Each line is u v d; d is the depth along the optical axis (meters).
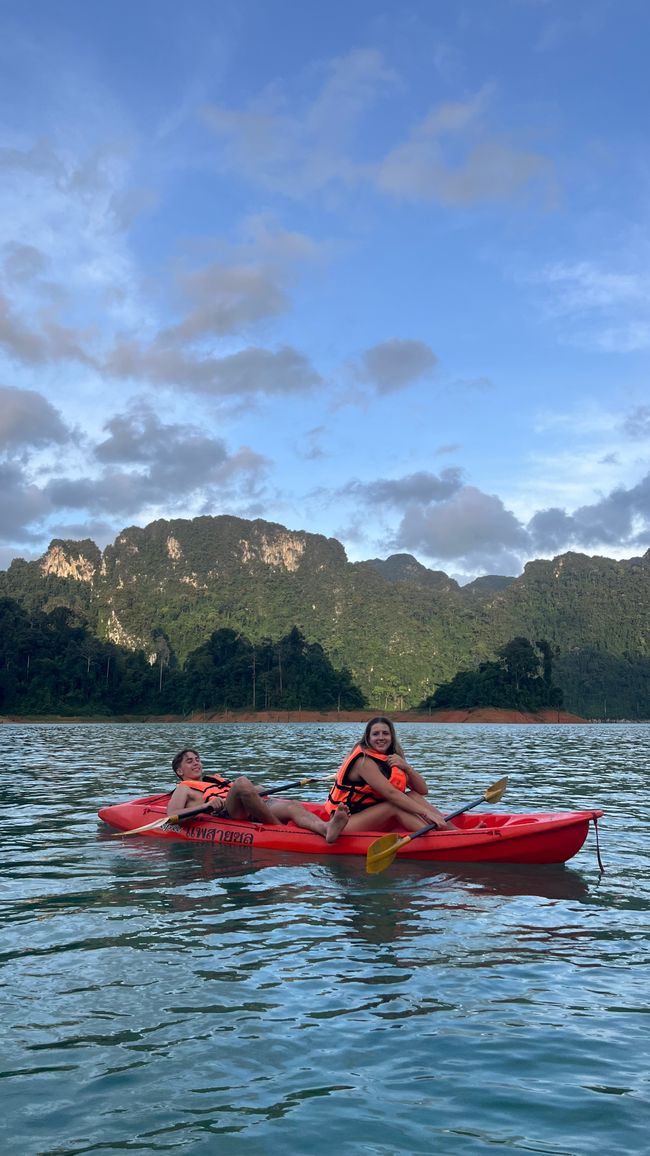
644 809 11.16
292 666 127.50
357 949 4.72
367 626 180.88
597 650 190.00
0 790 13.75
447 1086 3.05
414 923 5.31
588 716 173.62
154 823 8.45
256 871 6.97
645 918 5.46
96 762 21.75
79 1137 2.66
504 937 5.00
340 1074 3.14
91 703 118.25
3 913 5.54
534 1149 2.62
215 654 133.38
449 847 7.42
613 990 4.07
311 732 55.69
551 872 6.95
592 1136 2.71
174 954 4.62
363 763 7.62
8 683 113.19
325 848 7.77
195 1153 2.58
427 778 16.17
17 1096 2.93
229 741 37.34
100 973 4.28
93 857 7.63
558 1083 3.08
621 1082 3.10
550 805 11.48
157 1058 3.25
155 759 23.12
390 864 7.17
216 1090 2.99
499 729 76.88
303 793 13.67
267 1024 3.61
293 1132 2.71
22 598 172.25
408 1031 3.55
